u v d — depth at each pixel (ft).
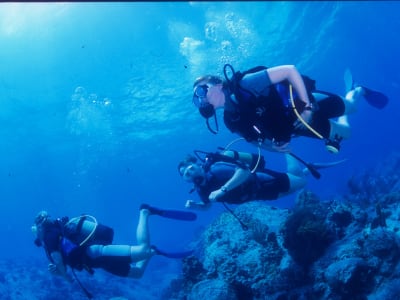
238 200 17.30
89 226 18.67
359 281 16.63
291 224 20.59
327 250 19.90
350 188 60.64
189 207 17.97
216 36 73.72
